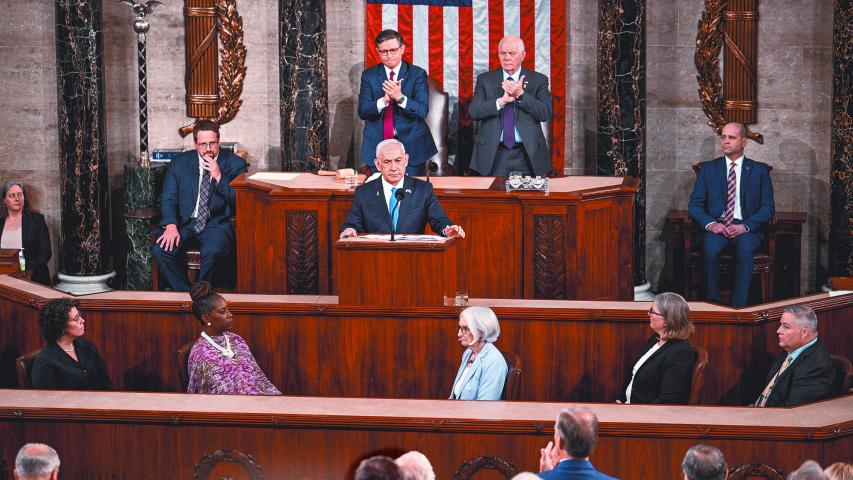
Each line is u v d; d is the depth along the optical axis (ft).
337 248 78.38
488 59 130.62
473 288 98.63
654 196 130.72
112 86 130.62
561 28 130.11
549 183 103.45
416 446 60.54
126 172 121.80
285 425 60.64
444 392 78.48
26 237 121.08
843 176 119.24
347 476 61.00
